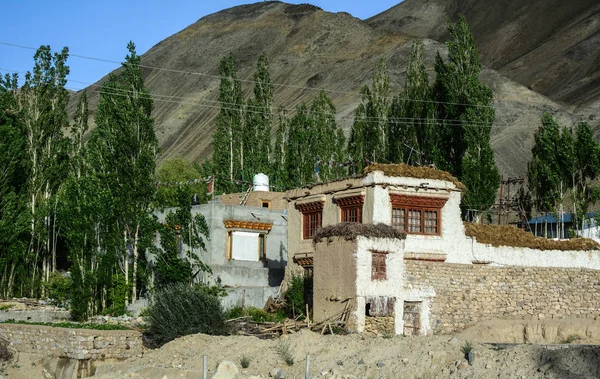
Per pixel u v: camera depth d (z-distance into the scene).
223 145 73.81
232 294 45.06
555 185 59.28
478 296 41.38
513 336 38.53
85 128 66.75
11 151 58.50
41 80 63.09
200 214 50.31
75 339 35.59
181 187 52.84
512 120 133.50
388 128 67.31
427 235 40.84
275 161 74.25
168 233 48.53
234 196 59.41
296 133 72.31
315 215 44.25
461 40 60.44
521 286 42.44
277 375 28.12
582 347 24.95
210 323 36.94
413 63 67.12
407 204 40.84
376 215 40.00
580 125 59.94
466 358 26.31
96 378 32.50
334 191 42.59
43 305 52.47
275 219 52.12
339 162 69.75
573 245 44.44
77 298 47.69
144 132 51.62
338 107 163.62
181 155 190.62
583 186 59.38
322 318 38.25
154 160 51.84
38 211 59.28
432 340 29.47
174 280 48.00
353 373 27.53
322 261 38.94
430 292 39.94
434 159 60.00
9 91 62.28
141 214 49.44
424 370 26.48
